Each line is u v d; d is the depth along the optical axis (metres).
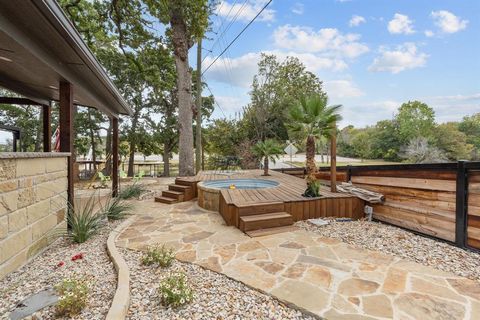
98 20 9.60
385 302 2.12
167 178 13.77
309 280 2.48
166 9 8.48
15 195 2.72
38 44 3.13
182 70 10.11
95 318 1.89
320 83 21.78
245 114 20.64
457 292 2.28
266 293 2.26
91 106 6.74
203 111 18.94
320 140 5.19
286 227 4.19
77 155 17.19
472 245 3.17
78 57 3.64
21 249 2.81
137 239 3.71
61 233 3.68
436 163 3.62
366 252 3.18
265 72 21.17
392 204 4.39
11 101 6.26
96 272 2.65
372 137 33.03
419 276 2.57
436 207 3.63
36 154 3.08
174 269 2.74
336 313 1.98
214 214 5.29
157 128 17.50
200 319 1.92
